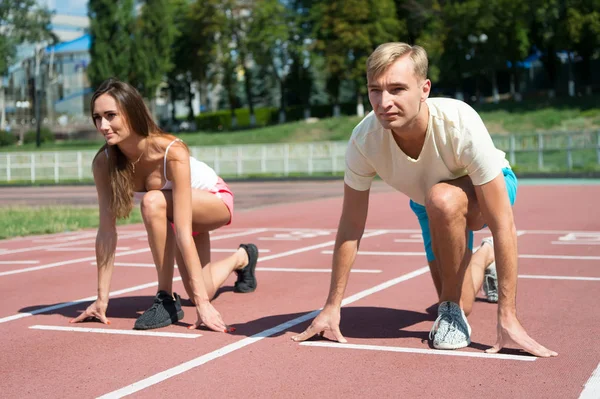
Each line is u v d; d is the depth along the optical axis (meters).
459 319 4.38
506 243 4.12
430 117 4.10
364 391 3.56
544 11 59.12
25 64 85.19
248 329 4.98
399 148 4.25
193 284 4.98
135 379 3.85
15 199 25.66
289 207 17.86
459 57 63.53
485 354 4.17
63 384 3.80
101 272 5.27
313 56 69.88
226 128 75.50
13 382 3.87
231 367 4.03
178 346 4.54
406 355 4.20
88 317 5.36
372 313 5.45
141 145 5.00
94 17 67.06
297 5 75.31
